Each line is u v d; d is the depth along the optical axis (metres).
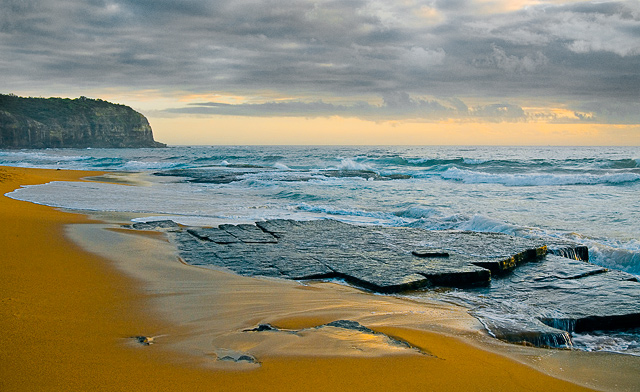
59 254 7.36
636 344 4.94
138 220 12.07
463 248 8.66
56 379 3.11
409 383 3.30
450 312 5.38
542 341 4.64
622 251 9.02
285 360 3.58
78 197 17.42
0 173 24.30
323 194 20.92
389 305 5.60
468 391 3.25
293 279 6.82
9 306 4.66
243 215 14.05
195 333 4.22
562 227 12.66
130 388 3.03
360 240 9.48
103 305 4.97
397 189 23.39
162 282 6.18
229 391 3.04
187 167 46.22
